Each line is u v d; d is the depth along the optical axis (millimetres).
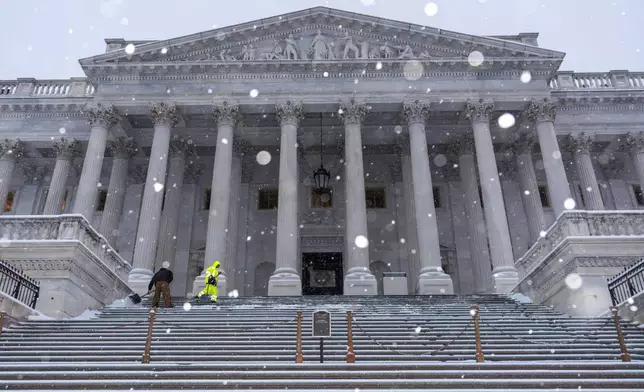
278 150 40156
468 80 33500
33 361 12914
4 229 19641
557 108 37438
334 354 13305
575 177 39625
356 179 30781
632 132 37188
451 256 37969
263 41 34688
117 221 35219
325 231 38750
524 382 9852
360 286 27828
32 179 40312
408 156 36781
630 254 18469
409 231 35406
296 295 26906
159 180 30875
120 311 19906
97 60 33094
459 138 37531
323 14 34500
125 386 9711
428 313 19250
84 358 13062
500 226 29469
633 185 39781
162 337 15156
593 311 17844
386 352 13438
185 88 33281
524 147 37000
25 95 37938
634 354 13078
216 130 36938
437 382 9852
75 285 19062
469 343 14648
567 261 18969
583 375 10289
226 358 13031
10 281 16828
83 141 37531
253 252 38438
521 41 37406
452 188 39469
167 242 34969
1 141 37062
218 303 22828
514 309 20203
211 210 30281
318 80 33562
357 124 32375
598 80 38750
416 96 33062
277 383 9758
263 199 40094
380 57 34156
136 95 33000
